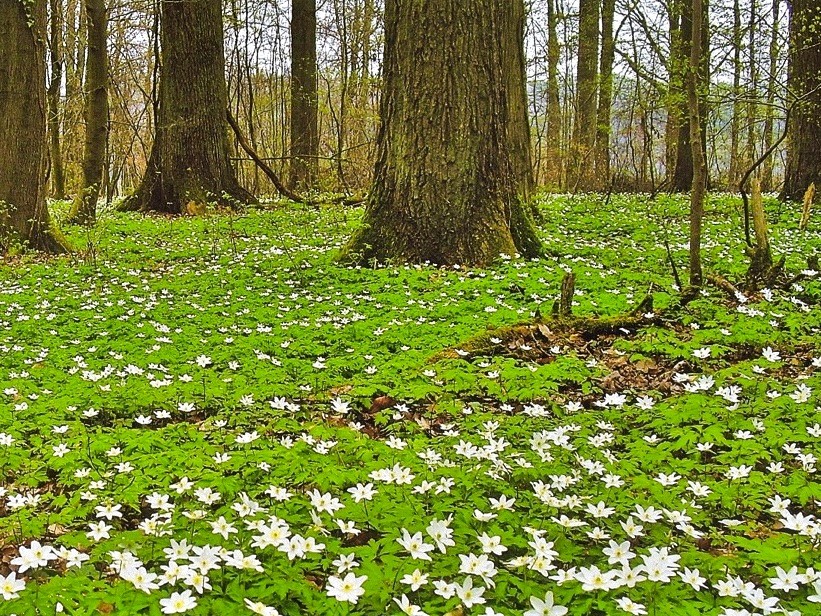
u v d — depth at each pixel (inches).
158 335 295.6
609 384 221.1
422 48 389.1
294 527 131.4
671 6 721.0
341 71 1200.2
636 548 125.0
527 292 329.1
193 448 171.5
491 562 108.4
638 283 343.6
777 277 309.1
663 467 159.5
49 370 249.3
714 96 580.7
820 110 601.9
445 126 390.6
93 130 664.4
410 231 396.5
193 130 736.3
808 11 575.5
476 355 250.4
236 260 458.0
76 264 471.8
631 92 978.1
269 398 213.5
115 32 1121.4
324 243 499.5
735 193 812.6
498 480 148.9
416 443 170.1
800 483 145.1
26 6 496.4
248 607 104.7
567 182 1054.4
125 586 108.5
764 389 192.9
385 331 280.5
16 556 134.4
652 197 731.4
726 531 137.9
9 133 503.8
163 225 623.8
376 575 111.0
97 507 136.9
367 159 1055.6
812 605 108.4
